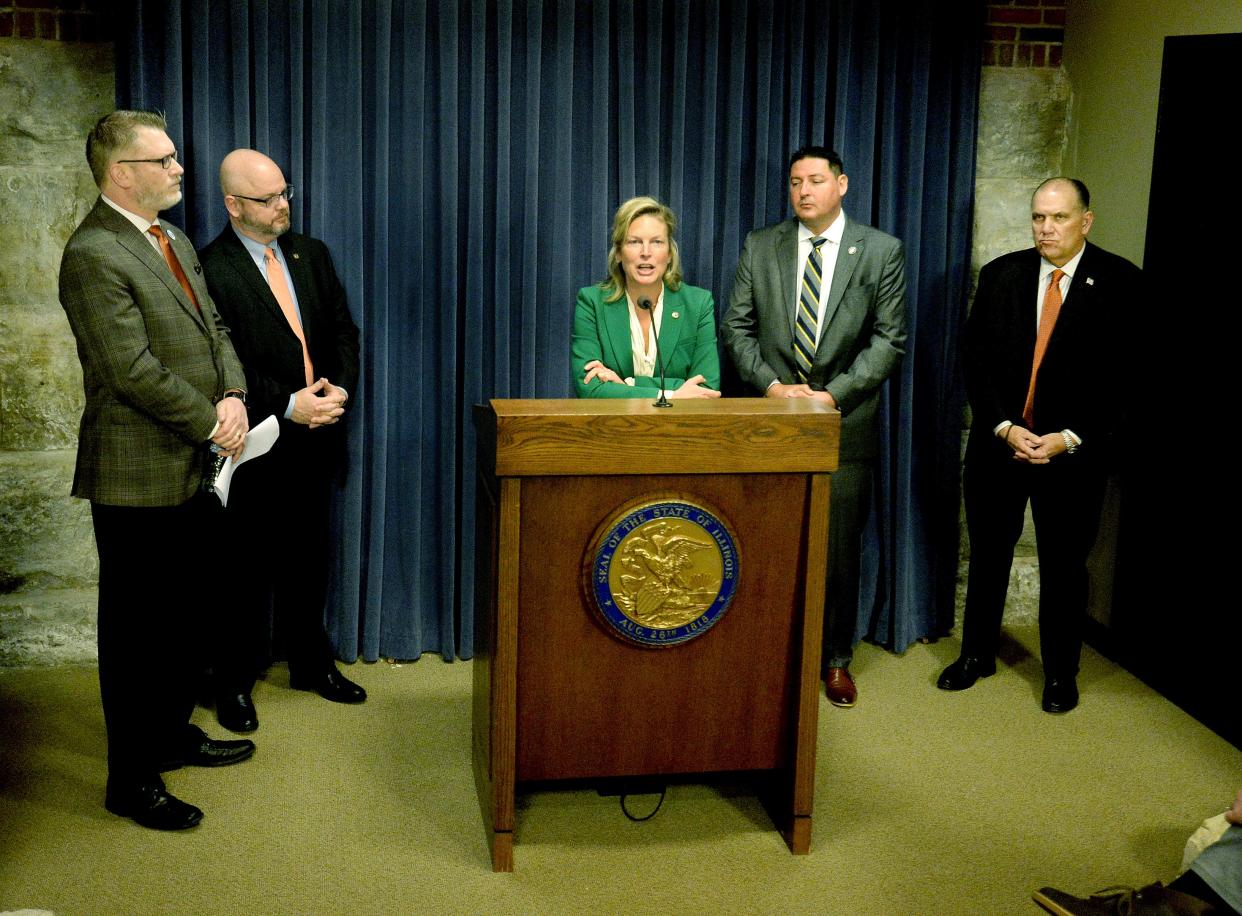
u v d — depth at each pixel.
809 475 2.69
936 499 4.21
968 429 4.32
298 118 3.68
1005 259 3.74
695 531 2.65
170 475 2.85
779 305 3.74
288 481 3.55
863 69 3.94
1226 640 3.57
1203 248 3.66
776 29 3.89
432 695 3.77
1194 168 3.67
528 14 3.72
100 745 3.39
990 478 3.76
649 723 2.77
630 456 2.57
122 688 2.91
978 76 4.00
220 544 3.41
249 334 3.42
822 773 3.29
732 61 3.87
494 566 2.65
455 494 3.98
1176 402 3.79
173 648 3.11
